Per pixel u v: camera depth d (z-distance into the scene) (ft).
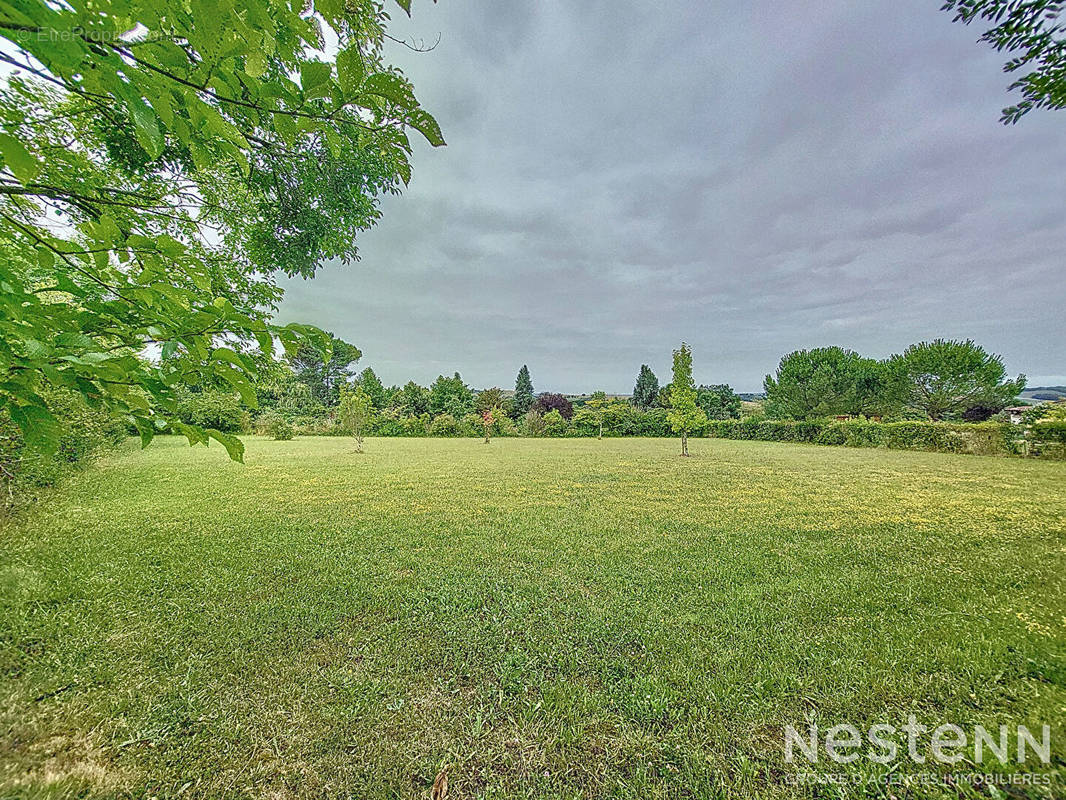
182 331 3.06
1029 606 10.28
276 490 26.23
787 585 11.76
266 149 3.33
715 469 36.19
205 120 2.48
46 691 7.08
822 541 15.89
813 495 24.75
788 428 73.77
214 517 19.36
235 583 11.76
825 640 8.84
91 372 2.72
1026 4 5.55
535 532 17.10
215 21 2.11
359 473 33.65
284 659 8.19
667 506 21.91
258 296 9.63
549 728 6.52
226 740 6.19
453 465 39.04
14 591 10.55
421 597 11.00
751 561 13.71
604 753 6.07
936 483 28.96
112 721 6.48
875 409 78.79
